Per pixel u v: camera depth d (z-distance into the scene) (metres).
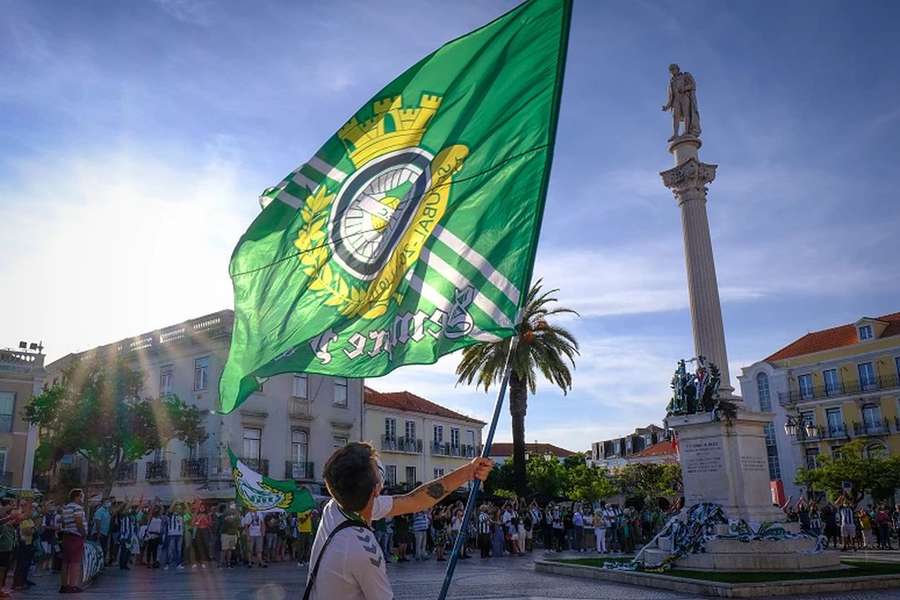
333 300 4.97
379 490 3.14
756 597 12.75
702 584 13.49
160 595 14.45
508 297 4.51
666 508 31.48
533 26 5.06
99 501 25.61
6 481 39.97
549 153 4.80
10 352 41.62
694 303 21.41
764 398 70.25
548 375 36.38
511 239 4.70
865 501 57.69
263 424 40.12
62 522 14.87
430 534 27.78
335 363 4.82
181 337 41.12
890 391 62.03
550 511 32.62
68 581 14.66
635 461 90.25
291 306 5.02
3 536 14.87
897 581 14.07
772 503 18.39
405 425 55.59
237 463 17.03
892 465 50.28
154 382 42.41
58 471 43.94
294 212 5.14
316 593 2.82
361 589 2.79
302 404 42.53
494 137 5.00
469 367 36.75
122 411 31.19
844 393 64.56
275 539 25.84
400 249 5.00
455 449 59.81
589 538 31.75
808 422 66.44
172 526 22.72
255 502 16.91
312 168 5.16
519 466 36.44
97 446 30.92
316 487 42.03
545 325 36.38
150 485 40.22
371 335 4.85
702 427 18.89
